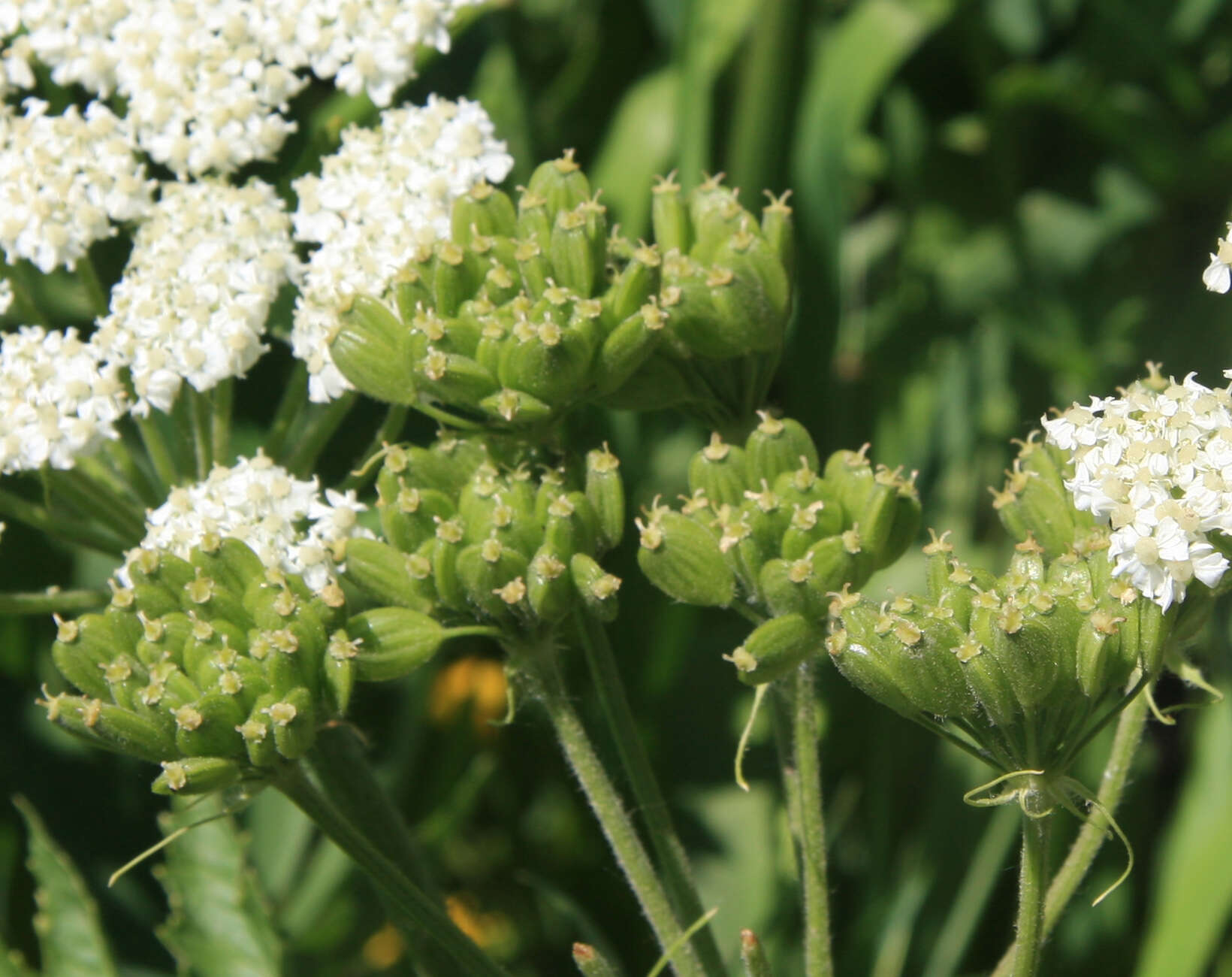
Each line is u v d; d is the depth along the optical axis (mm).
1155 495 455
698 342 478
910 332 592
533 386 471
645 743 559
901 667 455
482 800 566
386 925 545
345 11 501
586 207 474
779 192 551
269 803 544
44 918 499
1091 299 607
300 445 492
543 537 468
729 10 561
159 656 462
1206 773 538
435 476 473
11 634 553
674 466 573
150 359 487
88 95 537
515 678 471
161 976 543
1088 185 629
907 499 470
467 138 495
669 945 469
